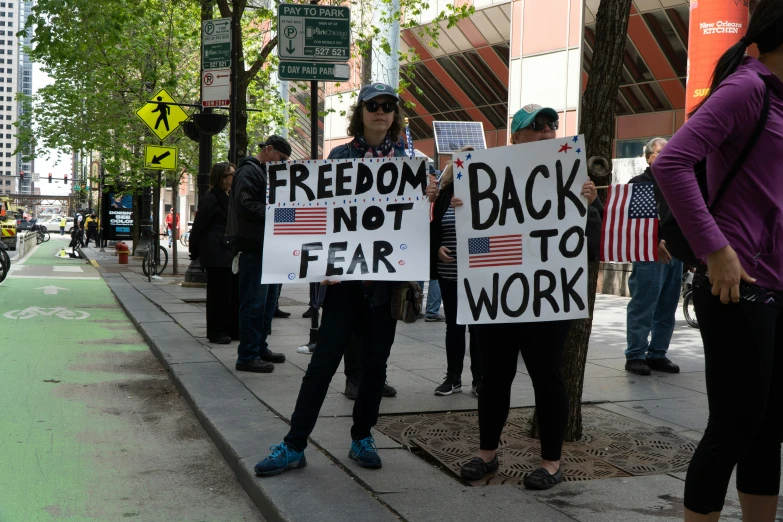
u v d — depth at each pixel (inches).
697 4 561.0
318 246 165.9
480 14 1000.9
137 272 826.2
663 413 217.5
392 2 562.3
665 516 137.8
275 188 168.7
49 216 4001.0
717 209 102.1
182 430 214.1
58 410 234.5
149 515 153.1
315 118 305.9
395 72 570.9
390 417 210.4
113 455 191.6
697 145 97.3
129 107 832.3
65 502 159.3
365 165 167.5
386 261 163.0
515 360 161.2
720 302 101.1
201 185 574.9
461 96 1192.8
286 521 134.1
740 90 97.6
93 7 522.6
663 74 938.7
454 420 206.8
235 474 176.2
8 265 649.0
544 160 154.8
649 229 185.9
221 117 534.9
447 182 164.9
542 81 883.4
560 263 153.0
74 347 348.8
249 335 272.2
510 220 155.6
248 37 711.7
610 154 189.2
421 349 326.6
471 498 146.0
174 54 773.9
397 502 143.3
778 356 106.4
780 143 99.7
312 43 302.7
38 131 876.0
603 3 183.8
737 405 100.7
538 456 175.6
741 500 113.7
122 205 1275.8
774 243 100.0
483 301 155.3
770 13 99.7
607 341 354.0
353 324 164.2
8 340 361.1
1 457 187.2
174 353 308.3
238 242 269.1
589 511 139.9
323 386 162.1
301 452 162.4
